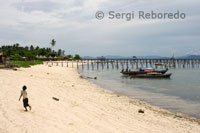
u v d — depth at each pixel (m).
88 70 76.81
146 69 55.19
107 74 58.75
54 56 133.12
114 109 15.53
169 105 19.75
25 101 11.39
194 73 64.56
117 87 32.53
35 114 11.07
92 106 15.49
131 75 51.03
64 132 8.80
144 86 34.53
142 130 10.85
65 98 17.38
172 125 12.78
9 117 9.93
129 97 23.30
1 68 38.44
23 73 34.41
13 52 103.69
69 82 31.55
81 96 19.69
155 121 13.33
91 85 31.78
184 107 18.98
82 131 9.30
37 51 127.69
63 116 11.50
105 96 21.81
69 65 101.56
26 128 8.70
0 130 8.11
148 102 20.95
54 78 34.72
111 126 10.80
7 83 20.80
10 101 13.30
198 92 28.27
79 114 12.50
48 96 17.08
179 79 46.88
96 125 10.62
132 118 13.36
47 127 9.18
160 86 34.66
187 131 11.78
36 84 23.23
